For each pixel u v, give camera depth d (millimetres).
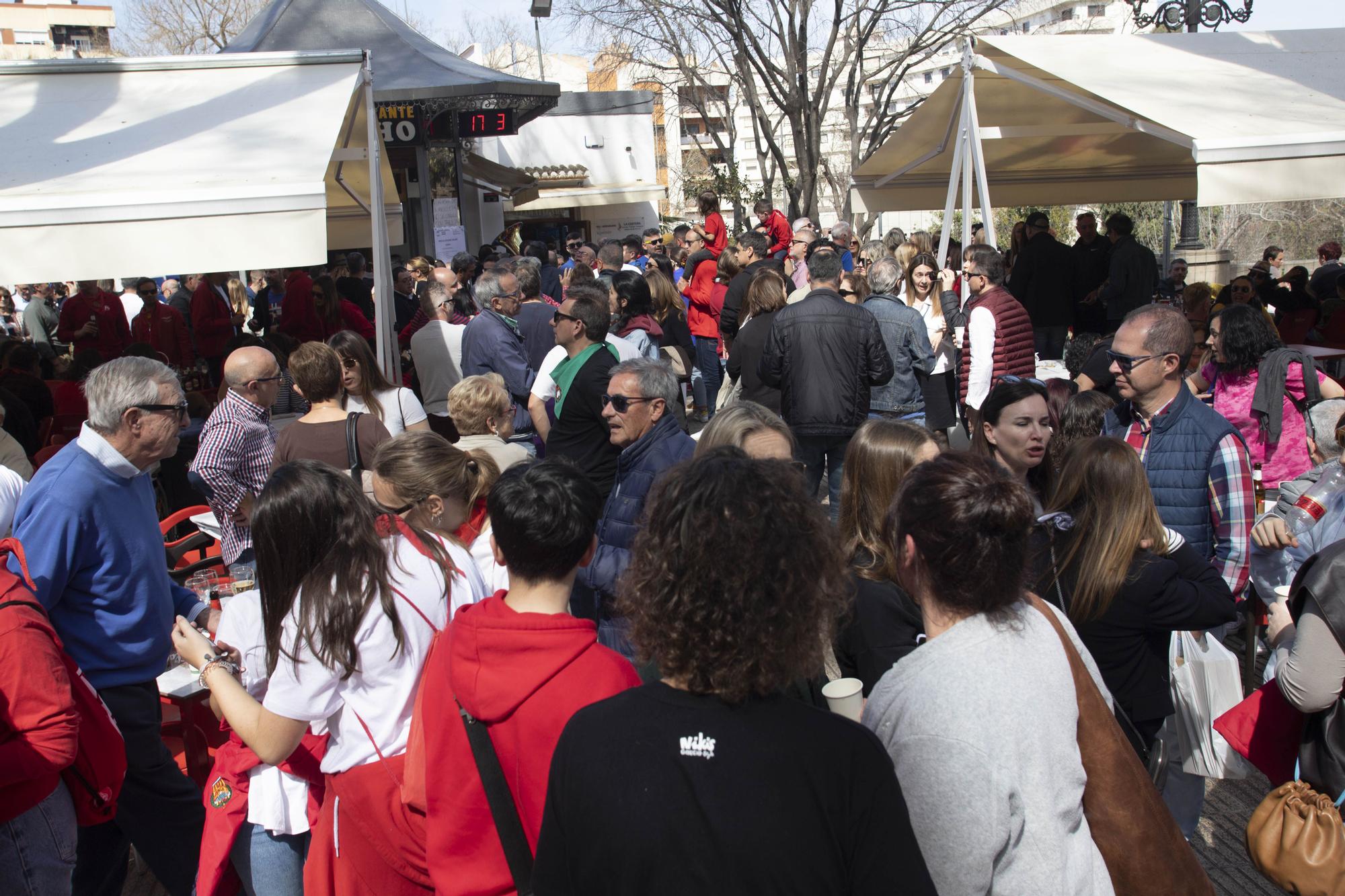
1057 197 11219
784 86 26500
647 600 1619
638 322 7371
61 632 3100
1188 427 3551
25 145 5555
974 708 1734
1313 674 2500
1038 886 1706
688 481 1652
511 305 6684
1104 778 1889
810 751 1519
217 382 11156
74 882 3246
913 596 2025
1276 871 2559
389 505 3131
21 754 2469
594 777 1553
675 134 47125
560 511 2125
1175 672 3133
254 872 2895
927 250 8250
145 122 5922
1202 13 13086
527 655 2072
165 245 4770
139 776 3227
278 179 4957
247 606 2928
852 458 2754
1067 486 2785
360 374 5312
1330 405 4246
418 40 15430
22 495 3156
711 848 1476
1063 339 10984
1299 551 3715
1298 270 11102
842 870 1507
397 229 10781
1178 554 2789
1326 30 8430
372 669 2490
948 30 25984
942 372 8094
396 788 2486
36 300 15109
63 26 63781
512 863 2062
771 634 1538
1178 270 13719
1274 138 5609
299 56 6824
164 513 7367
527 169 23719
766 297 6676
